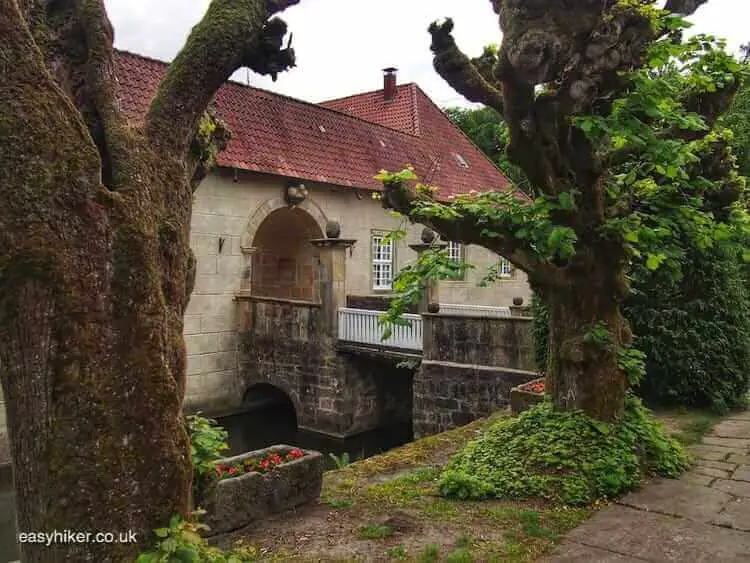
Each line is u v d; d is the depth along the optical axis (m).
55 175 2.63
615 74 4.98
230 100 17.48
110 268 2.80
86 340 2.72
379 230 19.81
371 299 17.39
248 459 5.68
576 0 4.45
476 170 24.88
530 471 6.03
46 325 2.66
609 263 6.23
